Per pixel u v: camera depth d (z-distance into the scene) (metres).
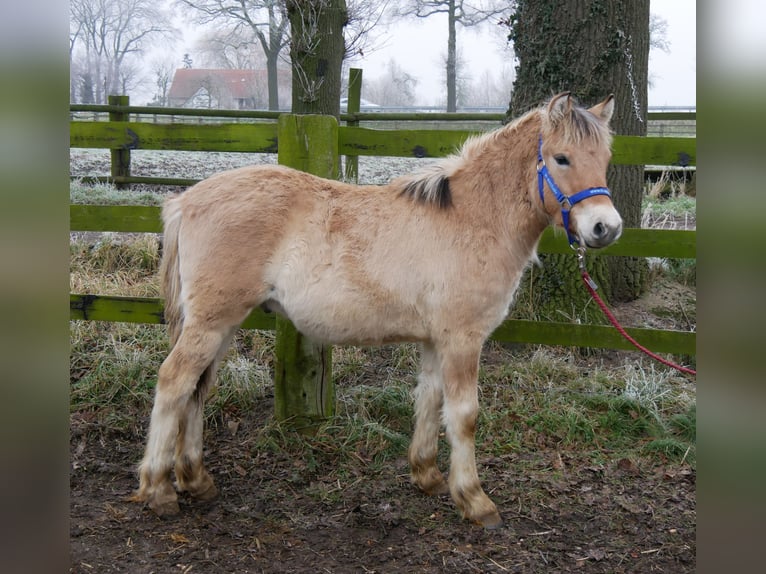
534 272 4.80
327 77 6.82
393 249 2.97
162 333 4.73
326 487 3.34
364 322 2.99
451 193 3.04
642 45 4.66
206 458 3.60
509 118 4.86
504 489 3.31
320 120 3.63
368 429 3.79
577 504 3.20
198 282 2.96
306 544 2.86
